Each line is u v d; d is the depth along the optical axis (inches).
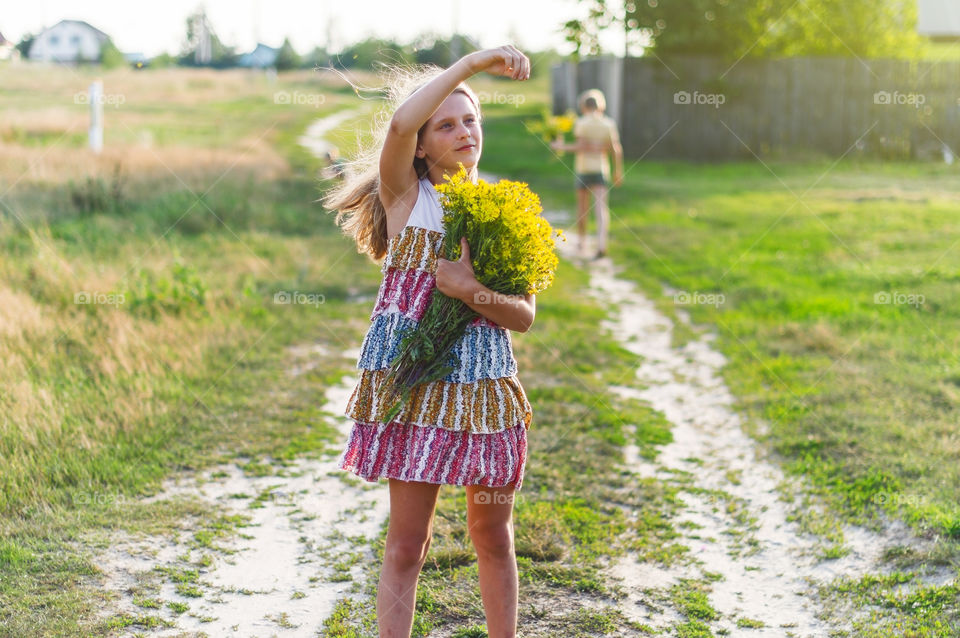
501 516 119.8
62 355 245.1
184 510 177.8
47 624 135.0
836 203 580.1
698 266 416.2
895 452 209.8
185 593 148.3
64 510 172.7
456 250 115.6
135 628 136.9
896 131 884.6
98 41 1132.5
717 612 147.3
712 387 265.1
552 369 276.4
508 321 116.6
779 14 889.5
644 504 188.7
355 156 134.2
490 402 116.0
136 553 160.1
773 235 480.7
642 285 391.5
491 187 115.9
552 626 141.9
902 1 911.0
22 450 188.2
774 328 318.7
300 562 161.2
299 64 1285.7
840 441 217.5
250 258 380.5
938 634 139.1
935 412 234.4
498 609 121.3
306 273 370.9
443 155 120.7
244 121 873.5
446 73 114.4
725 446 220.8
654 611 147.7
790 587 156.3
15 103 844.0
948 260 406.6
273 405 236.1
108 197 446.9
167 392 231.9
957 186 670.5
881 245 444.8
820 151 893.8
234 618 141.9
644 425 231.6
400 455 114.2
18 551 155.4
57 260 314.5
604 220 450.9
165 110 923.4
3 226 376.5
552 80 1045.2
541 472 202.4
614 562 163.3
